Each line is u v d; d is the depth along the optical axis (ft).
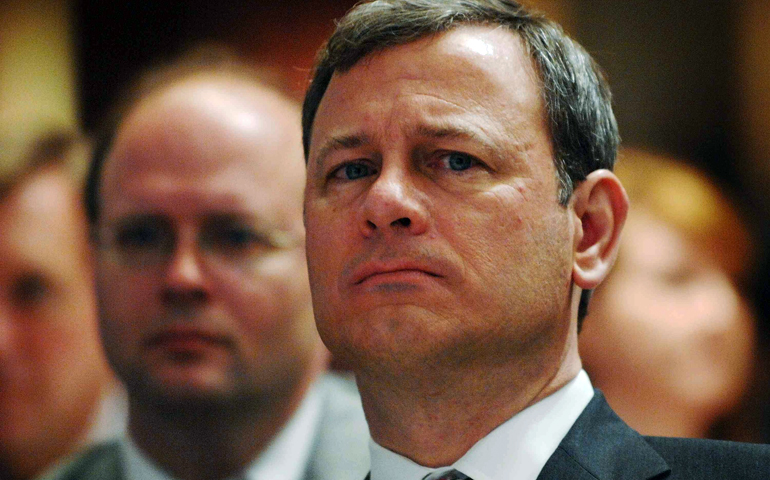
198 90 33.01
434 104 20.51
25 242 40.70
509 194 20.29
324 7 48.39
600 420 21.93
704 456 20.94
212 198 31.30
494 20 21.97
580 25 48.29
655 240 37.63
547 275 20.74
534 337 20.71
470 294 19.76
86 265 41.22
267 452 31.53
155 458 31.68
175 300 30.76
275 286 31.32
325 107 22.07
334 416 32.96
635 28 48.16
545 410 21.47
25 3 48.67
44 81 48.24
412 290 19.74
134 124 32.58
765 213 42.88
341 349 20.88
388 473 21.94
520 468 20.85
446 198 20.11
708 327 36.63
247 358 30.86
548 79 21.74
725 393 36.70
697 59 47.88
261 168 31.91
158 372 30.68
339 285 20.77
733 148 46.57
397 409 21.27
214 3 48.55
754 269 39.52
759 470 20.34
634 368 35.91
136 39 48.70
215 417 30.91
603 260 22.31
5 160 41.70
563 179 21.47
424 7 21.66
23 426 39.78
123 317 31.27
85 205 34.14
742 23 47.78
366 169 21.34
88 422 40.37
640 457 20.92
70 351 40.50
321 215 21.44
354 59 21.62
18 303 40.27
